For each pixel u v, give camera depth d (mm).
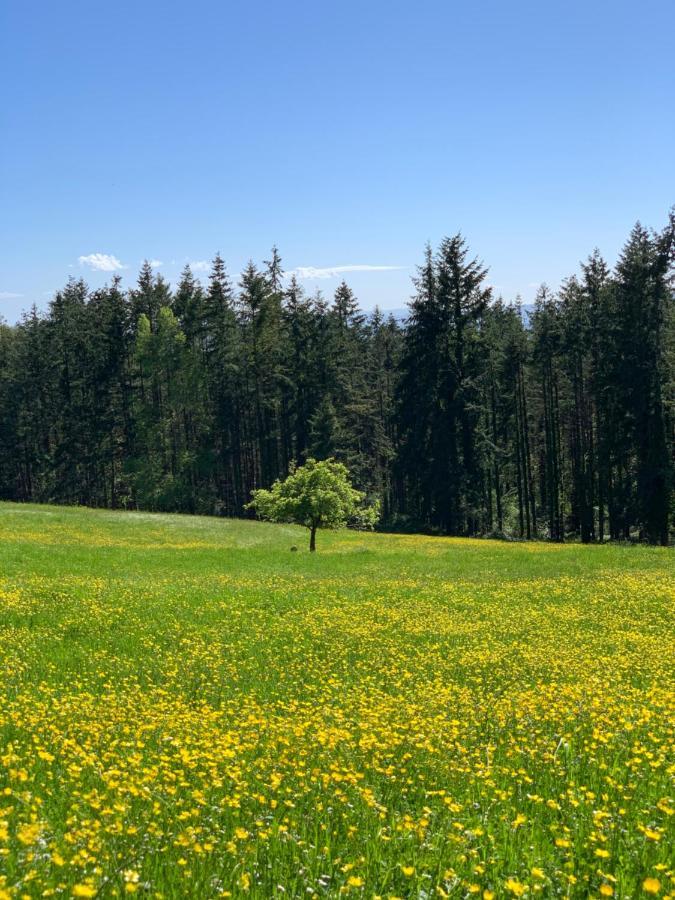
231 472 78312
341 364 76750
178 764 6594
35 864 4086
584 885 4391
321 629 15891
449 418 61156
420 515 67188
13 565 23672
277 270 73125
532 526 68125
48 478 78812
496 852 4824
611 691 9898
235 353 72562
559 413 65375
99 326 76062
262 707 9430
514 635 15680
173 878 4238
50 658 12516
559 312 62906
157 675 11602
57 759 6828
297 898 4172
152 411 70375
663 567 28516
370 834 5133
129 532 41469
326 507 35375
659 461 49188
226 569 26609
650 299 51312
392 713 8844
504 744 7625
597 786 6320
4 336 91312
